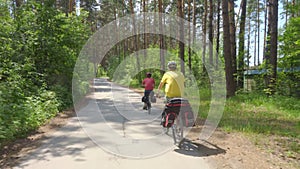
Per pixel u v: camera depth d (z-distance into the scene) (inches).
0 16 437.1
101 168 173.9
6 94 271.9
